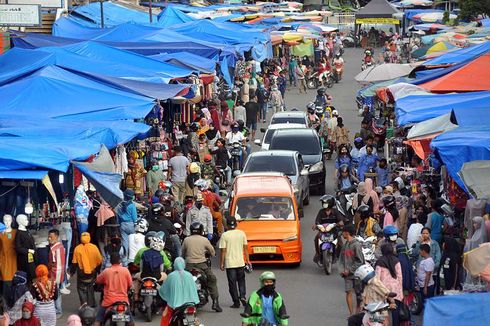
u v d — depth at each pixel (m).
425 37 80.75
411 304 25.94
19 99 35.44
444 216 28.50
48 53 42.16
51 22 66.56
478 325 15.07
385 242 25.00
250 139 61.75
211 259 34.56
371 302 21.67
